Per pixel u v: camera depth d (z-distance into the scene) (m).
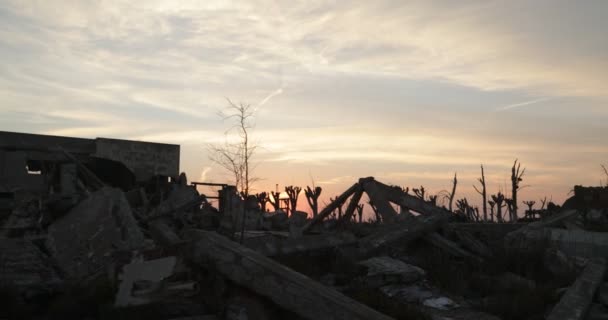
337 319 5.84
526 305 8.78
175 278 7.25
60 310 6.42
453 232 14.62
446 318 8.36
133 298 6.82
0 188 19.28
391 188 16.77
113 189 10.84
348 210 18.12
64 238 9.97
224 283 7.00
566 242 13.17
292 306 6.25
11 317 6.20
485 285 10.33
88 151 27.08
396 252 12.55
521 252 12.49
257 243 10.36
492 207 39.91
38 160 23.05
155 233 9.42
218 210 20.11
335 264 10.59
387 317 5.86
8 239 8.71
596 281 9.86
